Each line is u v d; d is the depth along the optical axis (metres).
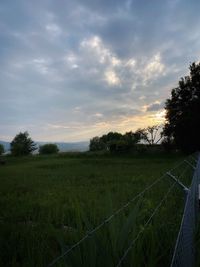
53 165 37.28
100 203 9.42
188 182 10.18
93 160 45.34
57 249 5.30
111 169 27.91
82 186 15.55
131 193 11.62
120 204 8.11
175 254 2.71
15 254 5.02
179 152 57.53
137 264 3.50
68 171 27.08
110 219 3.57
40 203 10.59
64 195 12.38
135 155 56.09
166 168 25.98
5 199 12.06
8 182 18.61
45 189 14.95
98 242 3.32
